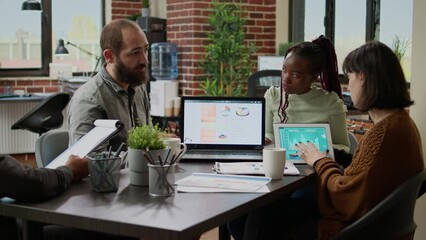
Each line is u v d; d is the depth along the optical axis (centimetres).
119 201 183
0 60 723
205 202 181
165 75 699
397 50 561
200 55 677
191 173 224
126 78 275
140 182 203
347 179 212
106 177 193
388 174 207
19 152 715
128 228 160
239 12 685
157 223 159
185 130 266
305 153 237
